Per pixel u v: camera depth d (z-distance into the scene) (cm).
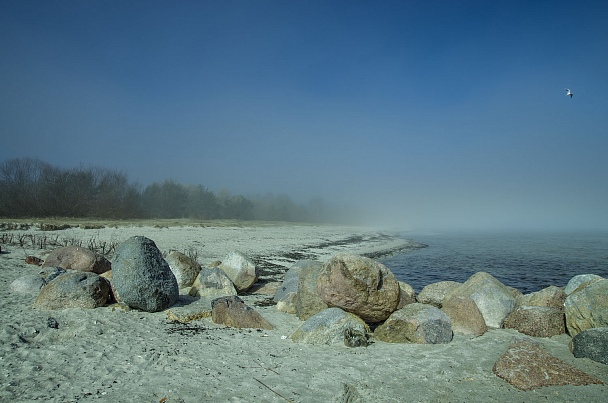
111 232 2692
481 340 826
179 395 521
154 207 5572
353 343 759
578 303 831
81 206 4116
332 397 539
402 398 550
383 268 870
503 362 659
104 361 624
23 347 654
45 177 3997
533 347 719
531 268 2481
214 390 542
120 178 4731
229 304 927
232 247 2525
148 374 585
